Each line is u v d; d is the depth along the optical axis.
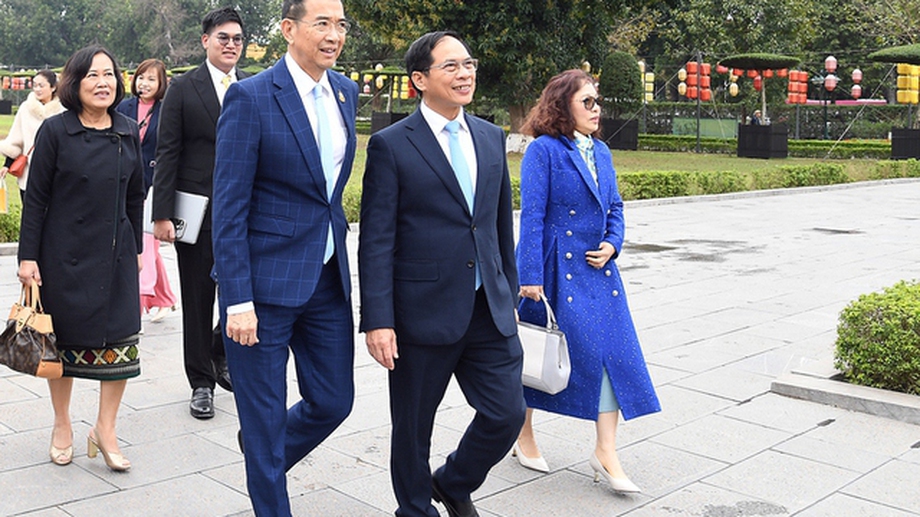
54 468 3.87
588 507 3.60
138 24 56.19
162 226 4.50
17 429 4.31
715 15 32.62
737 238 11.65
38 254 3.74
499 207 3.28
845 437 4.38
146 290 6.20
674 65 36.81
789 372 5.25
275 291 3.01
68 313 3.72
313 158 3.04
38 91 7.45
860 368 4.93
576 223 3.76
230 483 3.76
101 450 3.84
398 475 3.23
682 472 3.96
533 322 3.79
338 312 3.17
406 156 3.07
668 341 6.26
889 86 36.62
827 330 6.63
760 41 32.50
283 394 3.09
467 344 3.16
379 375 5.32
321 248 3.07
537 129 3.84
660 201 15.84
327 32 3.01
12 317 3.66
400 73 28.70
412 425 3.17
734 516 3.52
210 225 4.51
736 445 4.27
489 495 3.71
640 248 10.68
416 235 3.10
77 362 3.78
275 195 3.05
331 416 3.17
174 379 5.16
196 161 4.57
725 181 17.59
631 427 4.52
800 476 3.91
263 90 3.01
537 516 3.52
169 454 4.05
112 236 3.78
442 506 3.64
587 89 3.79
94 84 3.73
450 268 3.08
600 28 22.50
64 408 3.91
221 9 4.64
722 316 7.07
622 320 3.78
